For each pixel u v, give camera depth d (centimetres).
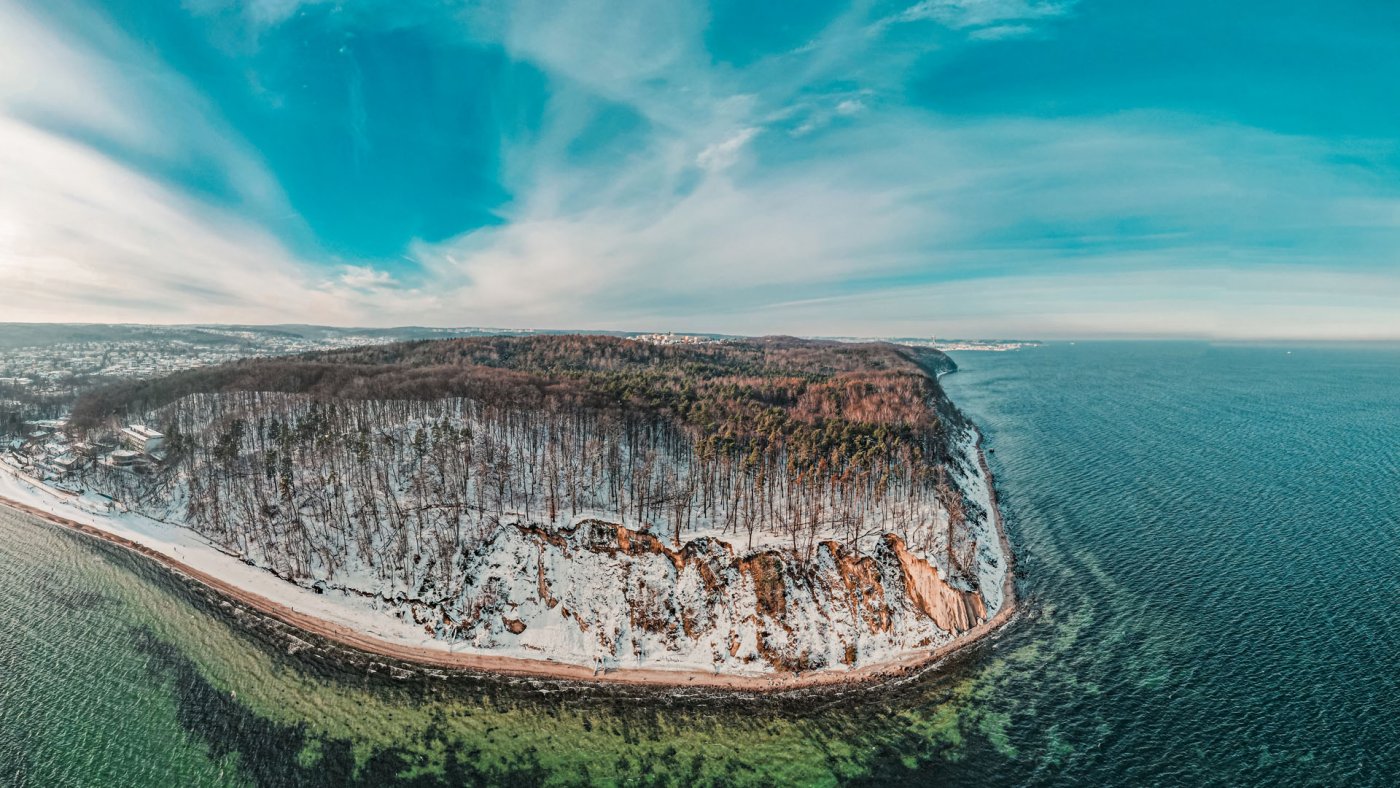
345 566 11606
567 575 11044
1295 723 7794
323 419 15975
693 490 14038
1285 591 10919
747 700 8762
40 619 10281
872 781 7306
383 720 8262
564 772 7475
